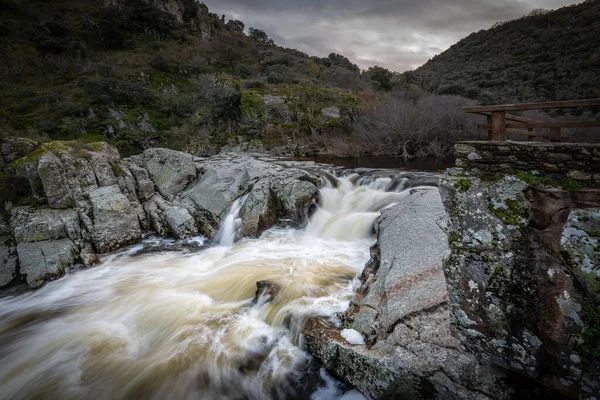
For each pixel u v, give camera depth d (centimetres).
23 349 513
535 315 244
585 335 220
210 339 509
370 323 426
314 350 447
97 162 1030
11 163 972
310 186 1030
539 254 237
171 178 1234
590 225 211
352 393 401
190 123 2805
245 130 2672
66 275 761
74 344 519
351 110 2942
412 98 3469
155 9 4788
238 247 877
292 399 415
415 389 333
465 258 281
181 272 763
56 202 910
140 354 491
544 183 233
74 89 2725
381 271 523
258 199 1015
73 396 424
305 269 700
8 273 746
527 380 278
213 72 3969
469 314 287
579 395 231
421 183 1122
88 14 4341
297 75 3869
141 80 3266
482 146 269
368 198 1061
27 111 2325
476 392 296
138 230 966
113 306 624
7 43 3097
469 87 3625
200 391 427
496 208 257
